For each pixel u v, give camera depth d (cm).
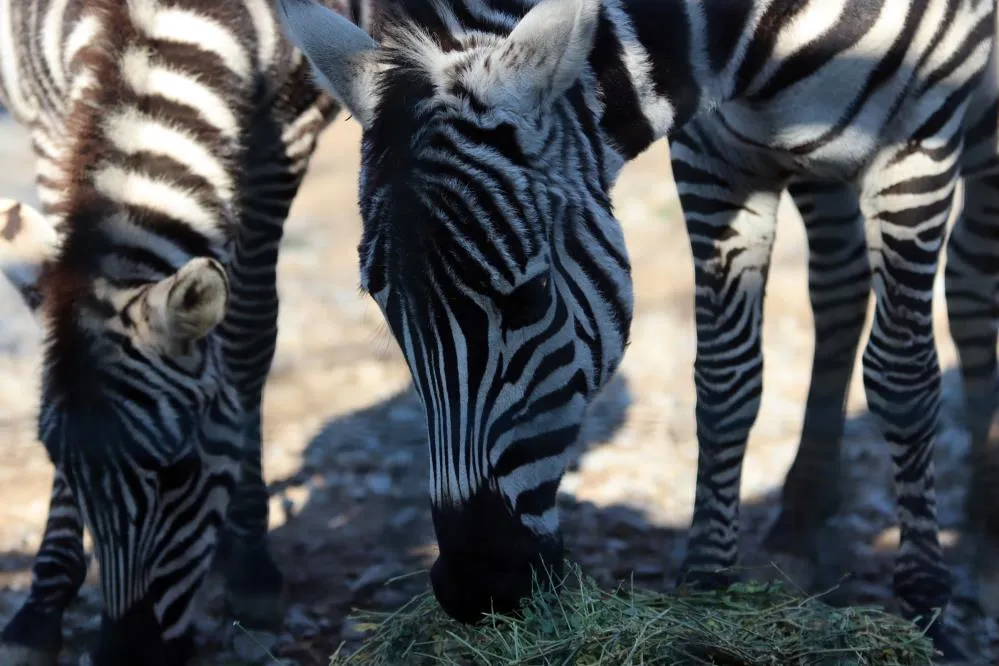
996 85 723
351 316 1327
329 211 1673
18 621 665
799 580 753
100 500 511
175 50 636
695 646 555
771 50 609
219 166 643
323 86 516
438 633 578
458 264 469
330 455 1004
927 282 665
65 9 686
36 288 545
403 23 502
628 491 926
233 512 731
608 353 532
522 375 489
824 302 796
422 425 1054
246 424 737
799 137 639
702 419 734
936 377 691
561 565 536
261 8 682
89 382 509
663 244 1479
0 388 1144
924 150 642
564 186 505
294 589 783
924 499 702
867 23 605
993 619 720
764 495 923
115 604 521
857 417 1059
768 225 716
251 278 739
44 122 732
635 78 560
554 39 480
